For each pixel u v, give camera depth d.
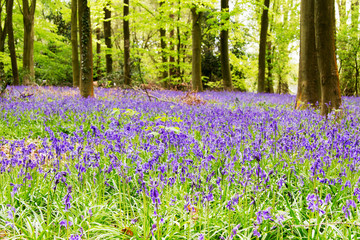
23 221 3.26
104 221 3.34
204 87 31.84
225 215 3.28
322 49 8.36
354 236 2.81
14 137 7.53
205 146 4.58
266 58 29.98
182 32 26.83
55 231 3.07
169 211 3.30
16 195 3.64
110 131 4.34
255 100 13.88
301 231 3.02
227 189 3.72
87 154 3.93
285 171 4.38
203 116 7.61
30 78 19.92
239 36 28.25
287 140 4.72
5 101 11.17
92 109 9.57
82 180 3.88
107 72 24.12
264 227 3.01
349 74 25.72
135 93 15.22
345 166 4.21
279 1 31.81
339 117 7.34
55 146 4.22
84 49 13.20
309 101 10.35
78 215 3.23
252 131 6.24
